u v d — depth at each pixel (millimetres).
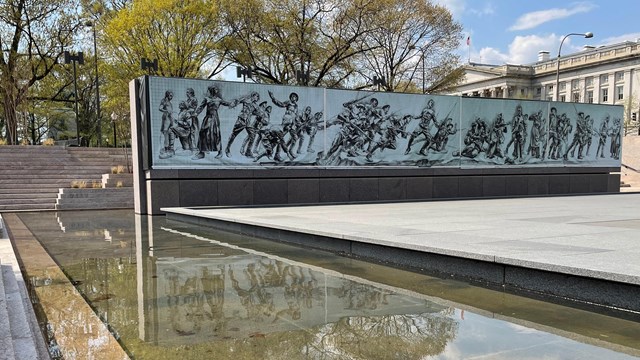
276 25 31922
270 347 3227
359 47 34969
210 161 14594
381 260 6457
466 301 4414
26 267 6156
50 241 8711
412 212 11148
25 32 34406
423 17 34906
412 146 17641
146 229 10586
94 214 15312
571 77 75625
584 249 5379
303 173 15820
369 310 4117
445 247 5598
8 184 19297
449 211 11367
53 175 21062
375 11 32438
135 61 31703
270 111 15328
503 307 4195
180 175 14242
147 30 30938
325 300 4465
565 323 3725
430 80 38469
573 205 13266
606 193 21156
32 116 44188
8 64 33406
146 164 14164
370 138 16891
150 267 6090
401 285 5066
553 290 4566
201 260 6586
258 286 5027
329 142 16219
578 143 20953
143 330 3598
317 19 33062
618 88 69875
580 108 20859
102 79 42219
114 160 24031
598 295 4219
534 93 81375
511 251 5266
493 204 14062
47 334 3502
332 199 16297
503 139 19359
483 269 5199
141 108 14305
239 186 14961
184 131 14258
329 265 6203
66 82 42375
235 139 14883
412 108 17562
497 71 80312
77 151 24031
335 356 3059
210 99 14531
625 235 6602
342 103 16359
